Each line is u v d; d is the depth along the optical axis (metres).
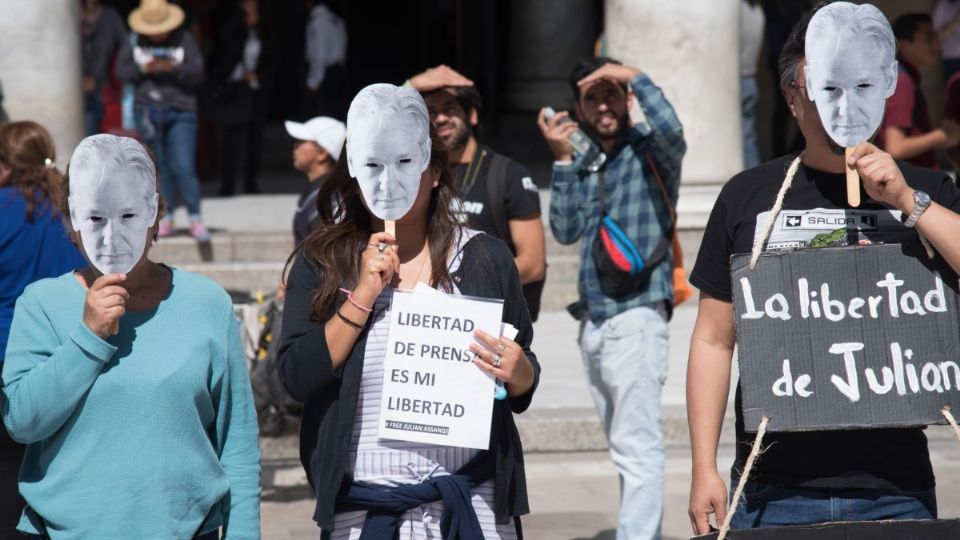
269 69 15.67
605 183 5.50
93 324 3.15
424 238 3.48
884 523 3.15
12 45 10.63
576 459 7.53
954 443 7.68
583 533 6.20
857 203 3.22
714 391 3.47
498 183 5.35
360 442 3.35
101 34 13.52
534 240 5.40
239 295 7.26
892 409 3.22
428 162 3.34
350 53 25.12
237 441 3.43
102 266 3.17
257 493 3.45
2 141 4.66
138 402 3.23
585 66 5.57
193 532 3.30
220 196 15.44
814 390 3.24
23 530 3.35
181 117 11.48
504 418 3.43
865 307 3.25
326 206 3.54
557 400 8.05
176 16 11.48
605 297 5.42
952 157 8.23
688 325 10.32
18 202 4.60
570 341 9.87
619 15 11.06
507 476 3.40
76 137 10.88
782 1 14.29
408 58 25.19
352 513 3.38
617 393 5.39
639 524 5.32
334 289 3.36
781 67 3.38
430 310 3.33
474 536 3.31
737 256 3.32
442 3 23.73
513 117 19.95
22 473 3.35
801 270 3.28
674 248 5.61
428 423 3.31
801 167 3.37
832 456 3.31
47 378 3.16
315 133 7.05
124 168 3.18
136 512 3.23
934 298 3.24
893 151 8.12
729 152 11.25
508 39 20.94
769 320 3.27
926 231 3.15
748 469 3.21
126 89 11.62
